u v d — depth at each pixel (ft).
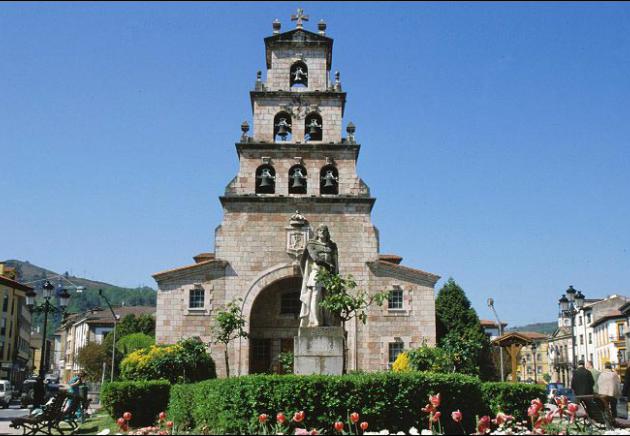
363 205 138.31
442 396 55.93
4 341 272.92
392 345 132.26
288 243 136.36
